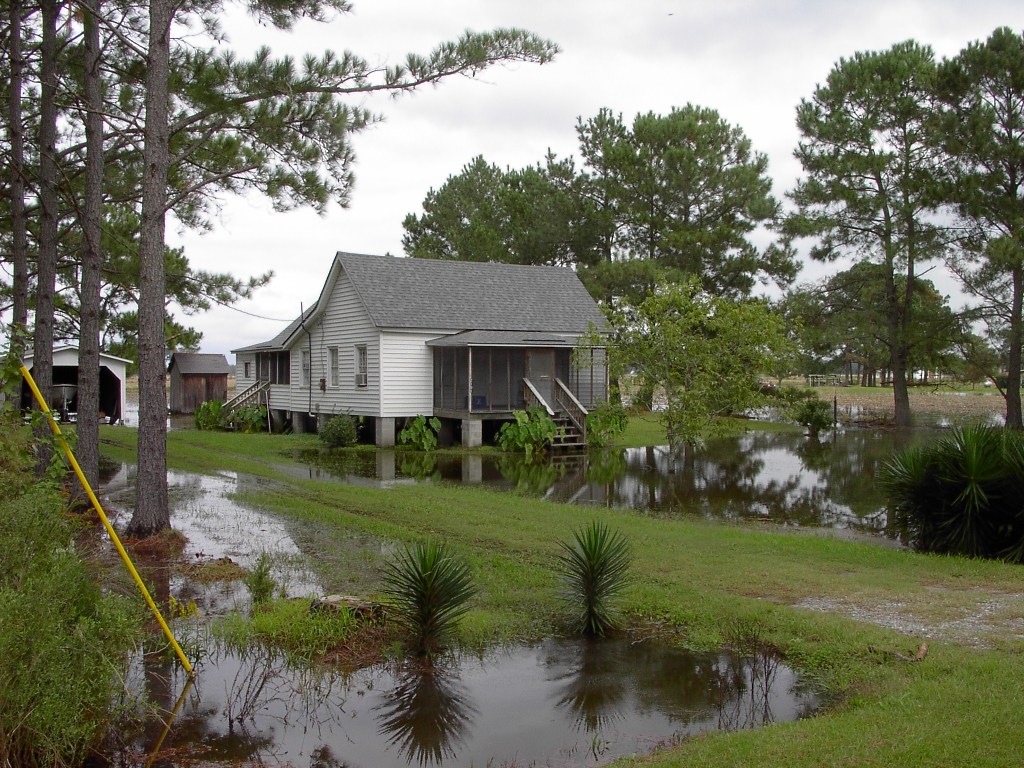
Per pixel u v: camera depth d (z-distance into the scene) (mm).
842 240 33750
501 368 25922
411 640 7293
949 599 8305
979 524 10984
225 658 7059
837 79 32844
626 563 8031
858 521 13797
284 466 20297
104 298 28016
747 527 13008
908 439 27891
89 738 5148
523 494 16188
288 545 11094
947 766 4609
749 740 5188
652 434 28500
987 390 66688
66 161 16125
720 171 37938
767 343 15766
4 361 6934
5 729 4832
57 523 5977
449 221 53562
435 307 26875
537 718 5941
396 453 23562
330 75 12281
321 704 6203
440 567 7254
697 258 36781
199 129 14078
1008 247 26578
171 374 45219
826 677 6492
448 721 5898
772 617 7730
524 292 29516
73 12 13844
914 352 33625
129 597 8344
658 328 15750
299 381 30594
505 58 12320
